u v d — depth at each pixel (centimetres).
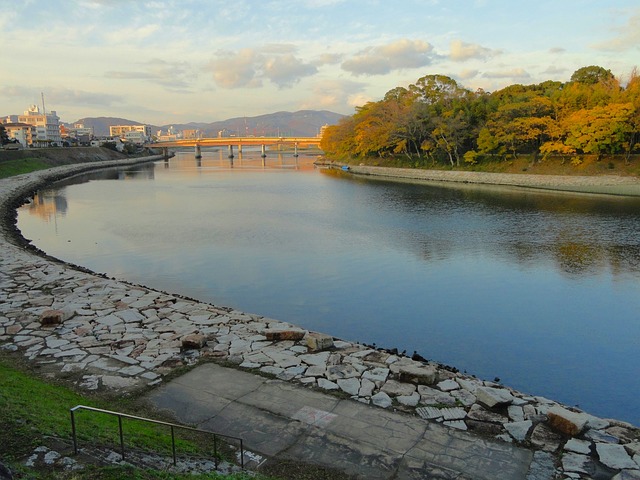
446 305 2156
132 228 3950
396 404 1073
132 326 1539
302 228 3959
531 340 1798
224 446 919
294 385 1158
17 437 757
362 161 10900
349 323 1955
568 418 963
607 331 1878
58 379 1174
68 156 11719
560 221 4172
